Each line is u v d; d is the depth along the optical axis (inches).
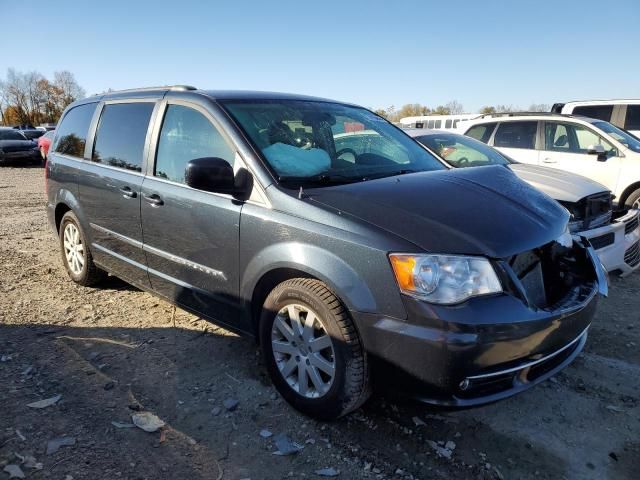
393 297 98.1
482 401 98.0
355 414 119.0
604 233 195.3
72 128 199.0
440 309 94.9
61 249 206.8
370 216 105.6
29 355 142.8
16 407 116.5
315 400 112.5
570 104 467.8
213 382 131.4
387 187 118.6
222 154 131.1
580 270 125.0
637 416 121.5
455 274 96.3
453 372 94.7
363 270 101.1
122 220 160.7
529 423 118.3
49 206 207.9
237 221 121.9
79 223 186.2
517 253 103.6
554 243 115.2
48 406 117.9
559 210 129.1
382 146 153.7
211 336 157.2
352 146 148.2
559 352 108.0
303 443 108.8
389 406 122.4
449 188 122.5
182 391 127.1
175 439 108.7
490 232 104.5
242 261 122.3
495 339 95.0
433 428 115.3
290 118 142.7
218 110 135.1
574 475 101.9
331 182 124.0
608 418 120.6
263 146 127.1
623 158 294.2
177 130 145.5
